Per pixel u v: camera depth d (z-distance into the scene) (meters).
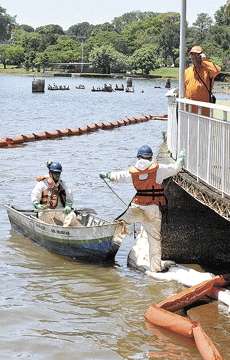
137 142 38.25
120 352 9.47
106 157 31.02
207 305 11.17
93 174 25.39
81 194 20.94
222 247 13.59
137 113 63.22
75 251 13.79
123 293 11.85
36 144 36.12
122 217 12.94
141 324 10.42
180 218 13.59
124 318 10.69
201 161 12.27
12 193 20.95
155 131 45.69
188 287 12.16
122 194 20.97
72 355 9.36
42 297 11.59
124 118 55.34
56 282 12.43
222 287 11.55
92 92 104.31
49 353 9.41
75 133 42.00
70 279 12.61
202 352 9.22
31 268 13.27
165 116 57.75
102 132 44.34
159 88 124.88
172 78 163.62
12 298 11.50
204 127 12.04
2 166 27.11
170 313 10.25
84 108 68.31
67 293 11.84
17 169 26.34
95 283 12.39
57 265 13.51
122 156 31.56
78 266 13.47
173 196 13.49
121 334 10.07
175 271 12.82
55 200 14.72
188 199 13.53
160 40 171.50
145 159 12.55
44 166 27.41
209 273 12.70
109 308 11.12
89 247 13.52
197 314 10.82
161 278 12.58
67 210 14.38
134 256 13.53
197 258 13.68
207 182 11.88
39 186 14.77
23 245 14.90
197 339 9.55
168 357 9.30
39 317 10.69
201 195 11.54
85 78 168.50
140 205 12.70
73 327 10.33
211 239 13.62
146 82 150.62
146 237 13.93
